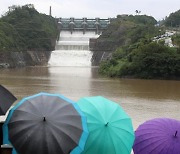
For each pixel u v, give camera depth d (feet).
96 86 220.02
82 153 38.58
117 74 315.58
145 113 121.70
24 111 36.99
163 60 302.25
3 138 37.04
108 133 39.09
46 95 39.37
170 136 41.37
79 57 616.80
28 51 590.14
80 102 42.52
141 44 367.86
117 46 597.52
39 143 34.76
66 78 285.84
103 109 40.86
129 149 40.27
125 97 167.12
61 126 35.91
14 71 392.27
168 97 171.53
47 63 595.06
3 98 40.52
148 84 250.37
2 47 511.40
